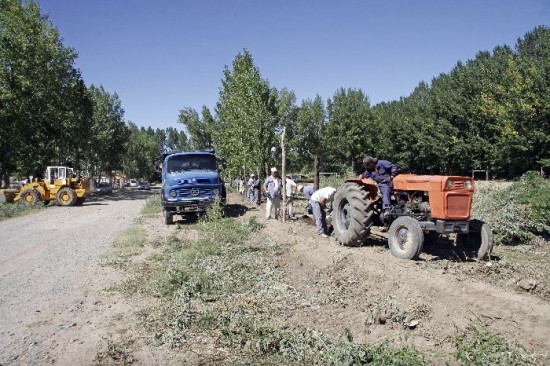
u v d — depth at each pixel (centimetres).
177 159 1523
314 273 709
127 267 816
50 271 809
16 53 3108
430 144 4488
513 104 3378
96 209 2192
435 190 749
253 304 573
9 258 948
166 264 812
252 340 459
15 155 3262
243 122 2055
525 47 4853
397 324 489
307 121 4844
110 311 578
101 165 6444
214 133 2905
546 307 515
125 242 1062
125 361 433
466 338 443
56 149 3909
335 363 405
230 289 645
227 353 443
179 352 448
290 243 967
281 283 662
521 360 393
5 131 3116
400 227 780
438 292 574
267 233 1120
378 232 1045
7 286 713
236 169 2492
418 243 738
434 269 689
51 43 3338
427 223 755
